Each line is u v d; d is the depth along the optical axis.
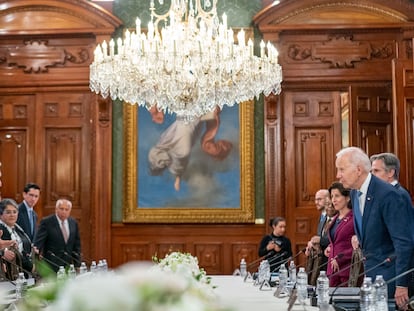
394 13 9.78
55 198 9.96
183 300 1.89
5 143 10.02
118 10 10.03
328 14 9.84
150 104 7.66
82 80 9.93
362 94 9.77
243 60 7.40
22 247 7.06
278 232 8.50
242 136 9.83
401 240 4.65
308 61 9.88
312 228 9.79
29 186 8.48
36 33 9.86
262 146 9.88
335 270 5.87
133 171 9.84
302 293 4.75
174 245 9.78
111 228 9.82
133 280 1.90
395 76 8.84
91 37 9.94
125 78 7.41
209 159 9.84
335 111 9.91
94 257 9.76
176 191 9.83
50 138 10.02
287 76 9.86
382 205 4.80
